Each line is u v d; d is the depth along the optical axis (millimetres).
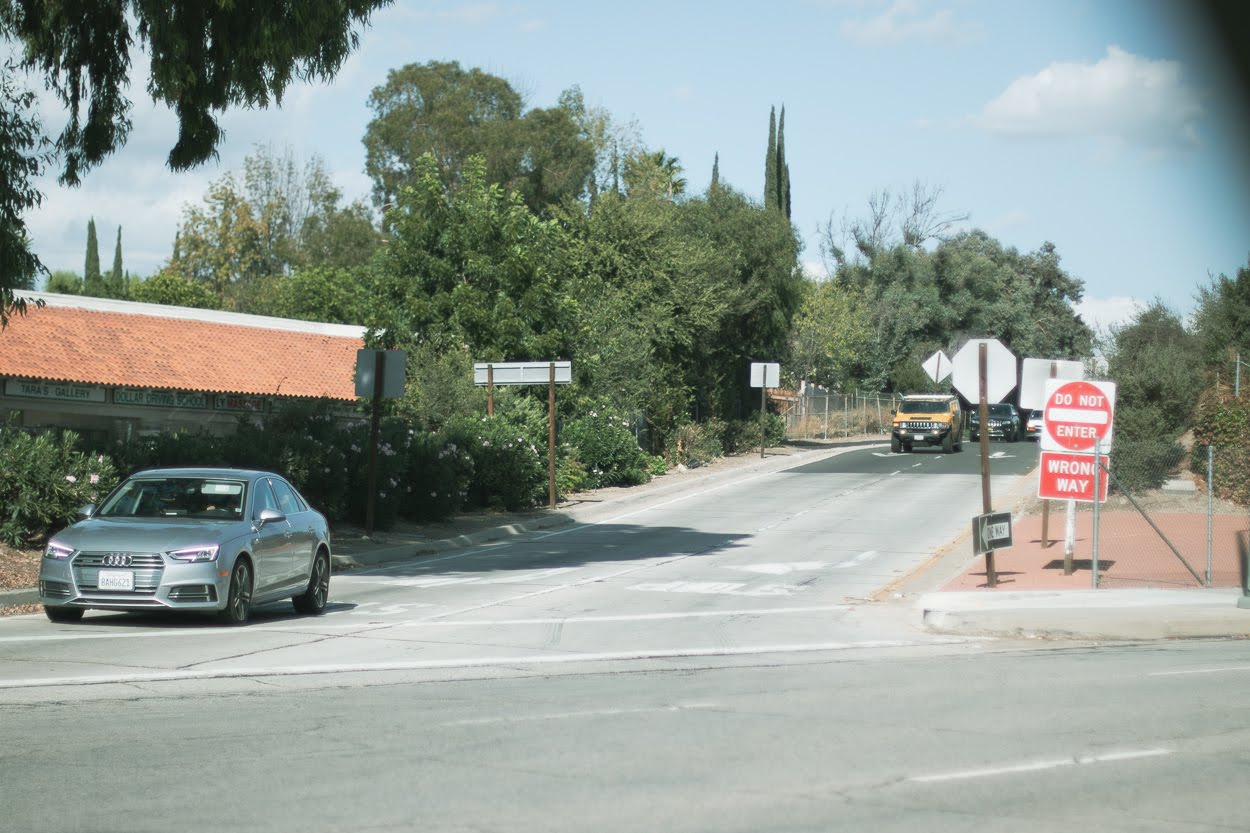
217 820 6016
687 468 42031
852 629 14156
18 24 16875
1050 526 25281
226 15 16719
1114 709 9055
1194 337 40531
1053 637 13688
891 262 81125
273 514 14141
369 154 74062
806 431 62406
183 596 13062
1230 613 14141
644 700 9414
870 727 8352
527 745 7746
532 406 33500
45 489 18000
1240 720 8648
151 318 40500
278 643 12477
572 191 71188
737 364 52406
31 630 13188
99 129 17844
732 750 7613
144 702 9258
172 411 35875
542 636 13266
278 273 86562
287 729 8242
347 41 17703
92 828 5891
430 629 13719
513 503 29719
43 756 7418
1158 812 6258
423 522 26516
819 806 6305
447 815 6102
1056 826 5996
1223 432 28844
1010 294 87562
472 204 39094
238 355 40188
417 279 38500
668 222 46531
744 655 12102
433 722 8500
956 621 14000
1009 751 7621
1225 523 24750
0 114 16203
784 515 29500
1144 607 14633
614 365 39688
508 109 74688
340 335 45500
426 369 31531
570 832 5805
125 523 13766
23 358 33375
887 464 44188
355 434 24953
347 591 17609
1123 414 30125
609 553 22812
